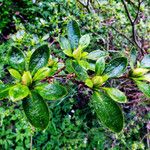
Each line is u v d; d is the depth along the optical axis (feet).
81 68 2.95
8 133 10.85
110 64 3.14
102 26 10.22
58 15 10.23
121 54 9.62
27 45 7.67
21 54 2.91
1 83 2.72
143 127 12.10
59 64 3.78
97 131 11.44
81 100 11.56
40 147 11.27
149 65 3.45
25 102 2.58
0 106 9.89
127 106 10.46
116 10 10.71
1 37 13.56
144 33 10.38
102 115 2.75
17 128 10.67
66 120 11.43
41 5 11.51
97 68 3.07
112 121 2.72
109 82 8.86
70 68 3.22
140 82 3.19
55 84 2.66
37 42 7.60
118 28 10.56
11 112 9.98
